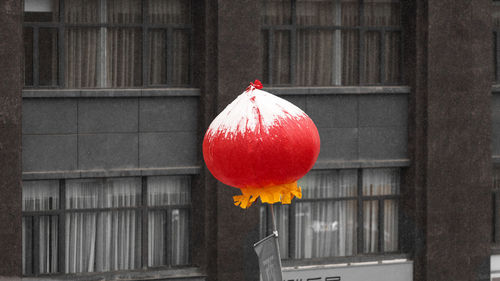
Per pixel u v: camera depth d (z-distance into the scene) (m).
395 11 29.38
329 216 29.34
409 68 29.12
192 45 27.45
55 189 26.58
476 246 29.28
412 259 29.56
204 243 27.25
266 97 11.39
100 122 26.45
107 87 26.84
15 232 25.06
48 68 26.22
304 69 28.67
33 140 25.83
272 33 28.14
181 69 27.55
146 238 27.52
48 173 25.84
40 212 26.36
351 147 28.81
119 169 26.62
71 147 26.23
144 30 26.97
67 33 26.36
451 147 28.77
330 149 28.59
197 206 27.64
